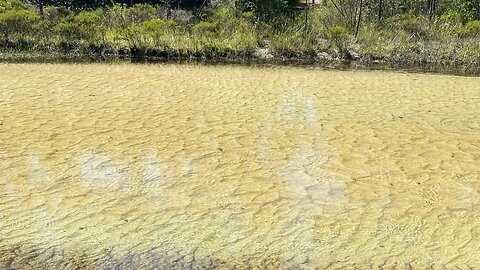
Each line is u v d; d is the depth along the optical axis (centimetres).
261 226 521
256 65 1432
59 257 464
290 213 546
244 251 479
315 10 2042
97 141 741
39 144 723
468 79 1276
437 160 695
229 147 730
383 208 560
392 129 825
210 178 627
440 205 570
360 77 1266
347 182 622
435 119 888
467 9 1966
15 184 598
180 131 794
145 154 698
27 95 985
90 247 480
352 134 795
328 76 1270
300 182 620
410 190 605
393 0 2020
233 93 1046
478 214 552
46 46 1560
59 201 561
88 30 1653
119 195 579
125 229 510
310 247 487
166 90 1059
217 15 1884
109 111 891
